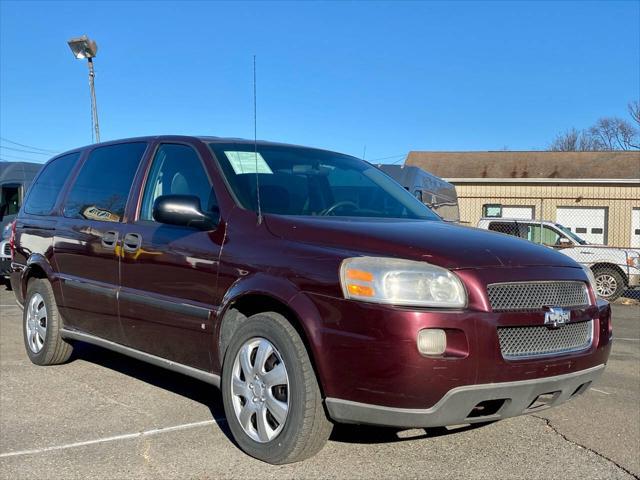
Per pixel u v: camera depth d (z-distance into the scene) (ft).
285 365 11.64
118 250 15.66
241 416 12.45
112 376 18.57
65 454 12.73
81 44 42.75
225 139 15.94
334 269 11.19
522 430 14.71
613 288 44.45
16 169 46.06
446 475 12.01
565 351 11.85
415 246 11.44
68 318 18.08
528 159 99.50
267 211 13.53
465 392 10.50
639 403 17.37
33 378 18.29
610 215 88.48
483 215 91.66
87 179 18.38
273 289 11.80
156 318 14.44
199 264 13.43
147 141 16.79
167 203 13.46
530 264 11.85
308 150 17.13
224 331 12.98
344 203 15.16
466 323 10.58
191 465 12.19
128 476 11.72
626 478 12.14
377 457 12.75
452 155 103.40
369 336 10.55
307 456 11.81
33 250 19.48
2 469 12.01
